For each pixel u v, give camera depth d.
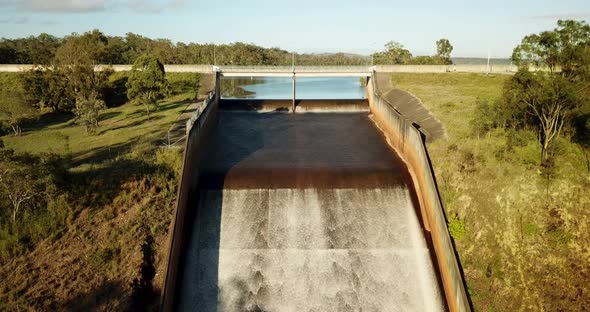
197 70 74.56
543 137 37.34
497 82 69.50
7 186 31.39
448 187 35.22
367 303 32.34
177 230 32.72
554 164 34.53
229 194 37.84
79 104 54.69
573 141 37.03
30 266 29.73
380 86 71.38
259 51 199.25
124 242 31.84
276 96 107.50
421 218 36.72
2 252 30.16
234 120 65.75
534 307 28.69
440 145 40.09
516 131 38.81
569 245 30.66
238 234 35.59
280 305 32.31
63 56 80.12
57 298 27.98
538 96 35.19
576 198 32.78
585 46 33.03
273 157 46.88
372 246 35.03
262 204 37.28
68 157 43.34
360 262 34.12
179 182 35.62
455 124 45.25
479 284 29.86
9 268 29.44
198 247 34.78
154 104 63.00
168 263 29.78
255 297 32.62
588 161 35.06
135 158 40.62
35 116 63.81
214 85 67.69
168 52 145.50
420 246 34.91
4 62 118.38
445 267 31.75
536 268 29.98
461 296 28.72
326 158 46.47
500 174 34.88
